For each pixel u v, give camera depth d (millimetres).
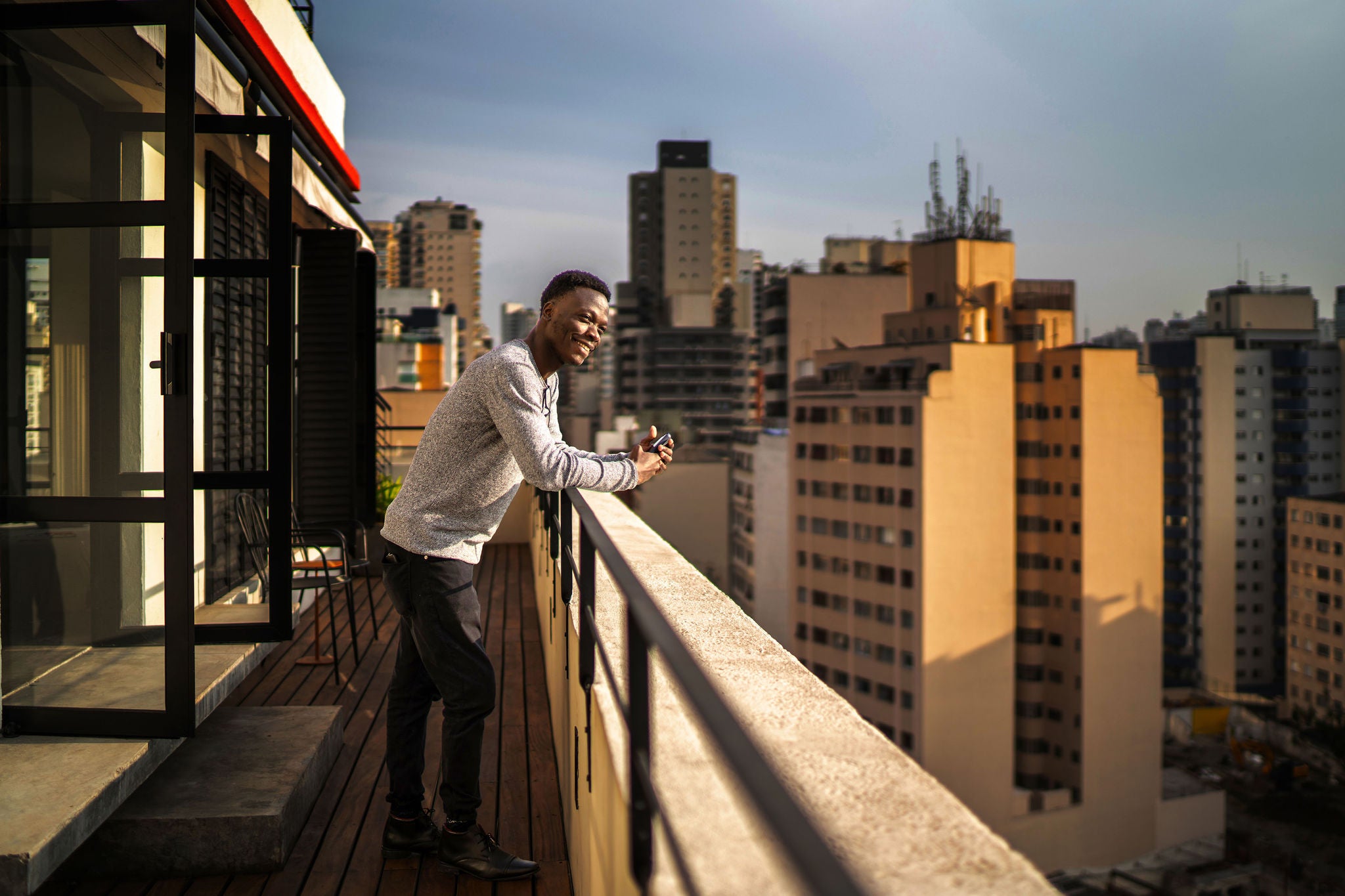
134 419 3459
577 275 2604
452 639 2729
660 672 2312
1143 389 61281
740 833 1475
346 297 6746
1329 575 88750
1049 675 63500
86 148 3350
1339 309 118750
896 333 69000
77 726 2912
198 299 4645
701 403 123875
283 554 3652
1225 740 84438
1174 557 99938
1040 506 62844
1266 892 58406
